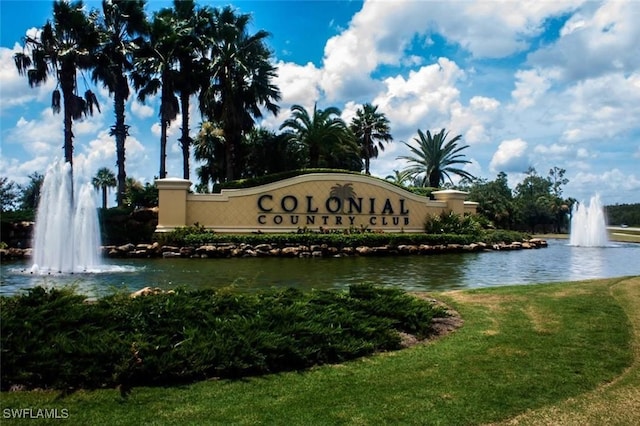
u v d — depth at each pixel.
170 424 3.84
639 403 4.43
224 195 25.27
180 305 5.89
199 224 24.77
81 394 4.41
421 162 50.16
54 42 27.11
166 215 24.03
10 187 38.62
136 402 4.26
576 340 6.37
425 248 25.39
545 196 69.44
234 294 6.75
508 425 3.98
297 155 39.44
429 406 4.28
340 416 4.05
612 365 5.40
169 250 21.47
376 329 6.21
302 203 26.83
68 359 4.68
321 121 37.12
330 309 6.69
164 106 30.70
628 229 59.16
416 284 13.38
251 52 33.56
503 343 6.26
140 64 30.22
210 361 4.95
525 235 34.56
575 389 4.72
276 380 4.90
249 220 25.73
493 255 24.84
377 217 28.73
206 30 33.09
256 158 39.75
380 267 17.84
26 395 4.36
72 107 27.47
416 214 30.39
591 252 27.88
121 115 30.16
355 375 5.07
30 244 22.86
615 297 9.38
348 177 27.97
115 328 5.38
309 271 16.27
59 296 5.83
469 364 5.42
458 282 13.85
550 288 10.64
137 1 29.77
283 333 5.65
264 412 4.11
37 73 27.05
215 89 31.91
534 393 4.61
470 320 7.56
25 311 5.26
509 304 8.74
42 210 17.92
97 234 19.05
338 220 27.58
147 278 14.12
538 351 5.90
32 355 4.63
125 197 29.31
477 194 52.56
